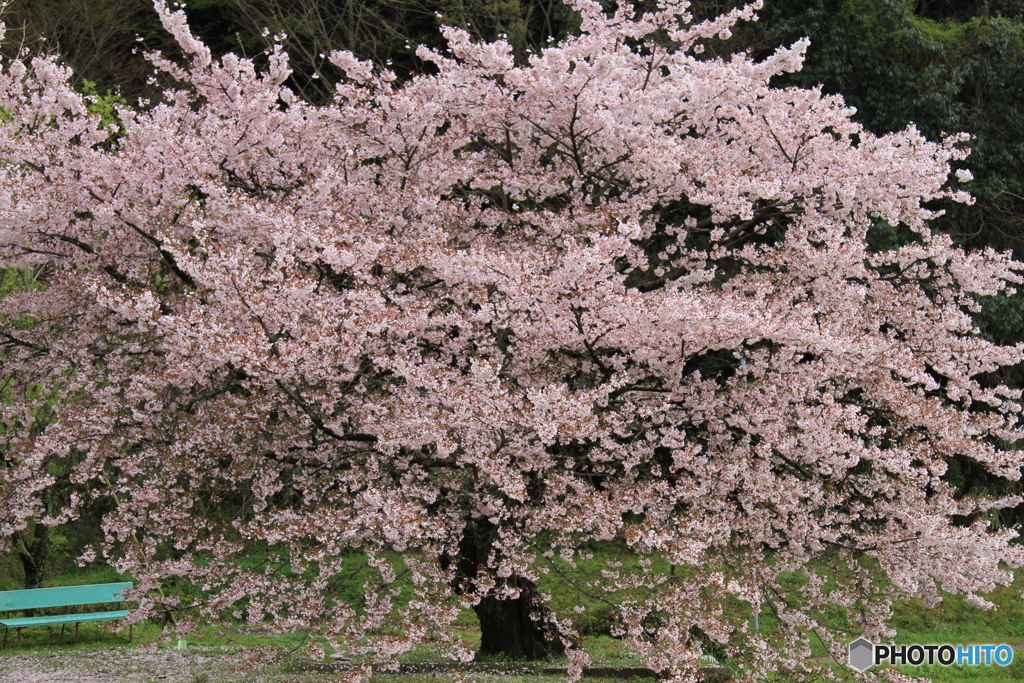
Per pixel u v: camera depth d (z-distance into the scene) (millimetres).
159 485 8273
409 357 7969
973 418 9555
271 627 7641
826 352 8336
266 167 9539
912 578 8461
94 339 8984
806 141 10016
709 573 7652
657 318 7578
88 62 19250
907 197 10188
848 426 7957
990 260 9844
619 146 10016
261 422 7996
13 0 17359
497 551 8172
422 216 9344
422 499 7922
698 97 10023
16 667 9695
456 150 10914
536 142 10695
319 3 21375
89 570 15305
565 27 20156
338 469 8445
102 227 8789
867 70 18047
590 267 7801
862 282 10586
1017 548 8031
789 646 8211
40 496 10602
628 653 10539
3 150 8703
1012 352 9609
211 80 9422
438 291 9203
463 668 9344
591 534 8367
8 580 14508
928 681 8008
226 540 8055
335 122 9414
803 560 8508
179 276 8789
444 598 7711
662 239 13547
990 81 18234
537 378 8922
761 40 18688
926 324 9828
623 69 9836
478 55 9445
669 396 8461
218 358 6770
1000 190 17891
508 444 7699
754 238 12617
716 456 8250
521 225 9969
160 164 8539
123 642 11516
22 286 10789
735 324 7633
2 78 9047
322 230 7613
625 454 8375
